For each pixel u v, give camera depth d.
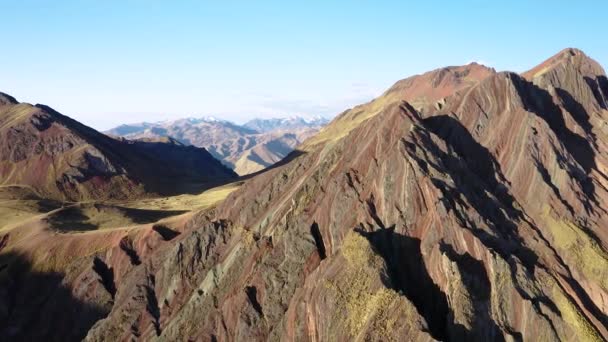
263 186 65.88
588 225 49.47
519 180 53.72
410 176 50.00
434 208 47.06
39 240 86.88
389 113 59.56
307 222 54.16
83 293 73.06
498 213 50.09
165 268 61.28
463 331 39.25
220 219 65.00
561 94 65.44
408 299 40.28
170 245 65.56
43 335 70.88
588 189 53.50
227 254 59.28
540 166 53.72
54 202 132.50
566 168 53.16
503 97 60.28
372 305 41.16
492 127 59.00
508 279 42.22
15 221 110.06
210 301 55.22
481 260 43.66
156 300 59.78
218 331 50.38
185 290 58.84
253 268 54.84
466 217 47.03
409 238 47.25
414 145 53.06
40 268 81.75
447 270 42.84
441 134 59.00
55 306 73.81
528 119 56.53
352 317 41.53
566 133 60.41
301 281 49.66
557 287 42.78
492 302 41.44
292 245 52.59
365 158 56.44
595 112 64.94
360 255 44.97
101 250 80.88
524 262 45.50
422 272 44.97
